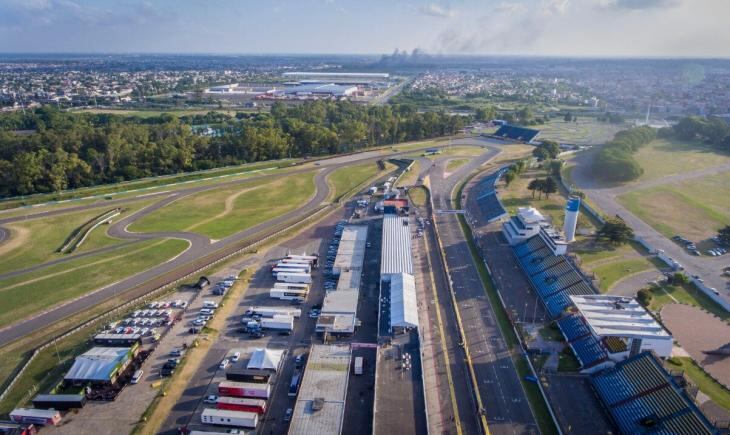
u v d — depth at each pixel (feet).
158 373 335.67
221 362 345.92
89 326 391.04
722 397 301.43
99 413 298.76
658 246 531.50
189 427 288.51
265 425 289.33
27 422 289.53
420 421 279.49
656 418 272.72
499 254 519.19
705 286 437.58
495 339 367.66
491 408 297.53
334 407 288.10
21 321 398.42
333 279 470.80
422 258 505.66
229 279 463.42
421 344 349.41
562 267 446.19
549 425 285.43
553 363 338.95
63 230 591.78
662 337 326.24
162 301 429.38
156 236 574.15
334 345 351.67
